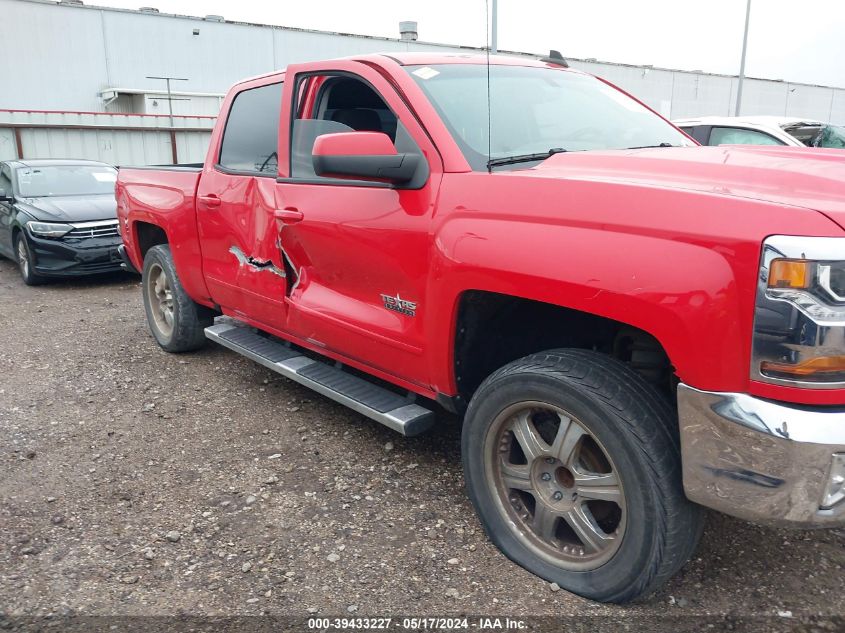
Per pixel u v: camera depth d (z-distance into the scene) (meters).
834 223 1.81
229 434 3.87
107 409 4.27
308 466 3.46
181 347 5.19
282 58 34.09
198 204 4.37
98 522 2.97
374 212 2.93
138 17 30.94
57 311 7.10
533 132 3.06
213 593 2.49
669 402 2.21
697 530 2.18
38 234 8.14
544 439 2.48
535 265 2.26
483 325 2.76
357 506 3.06
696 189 2.10
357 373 4.08
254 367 5.00
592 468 2.36
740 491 1.93
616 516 2.47
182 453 3.64
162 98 31.33
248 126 4.07
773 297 1.81
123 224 5.61
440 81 3.06
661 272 1.98
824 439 1.80
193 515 3.03
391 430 3.86
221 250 4.23
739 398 1.90
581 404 2.22
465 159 2.71
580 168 2.61
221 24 32.53
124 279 9.04
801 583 2.47
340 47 34.91
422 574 2.56
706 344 1.91
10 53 28.83
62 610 2.40
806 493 1.85
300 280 3.60
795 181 2.15
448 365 2.74
